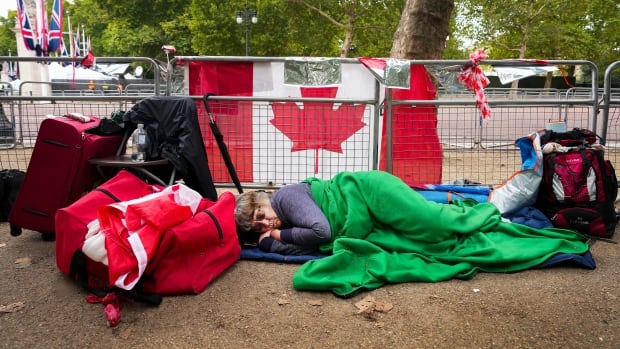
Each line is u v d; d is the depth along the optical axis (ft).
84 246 9.10
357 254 10.68
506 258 10.59
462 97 17.20
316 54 82.58
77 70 71.67
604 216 12.83
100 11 127.44
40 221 12.42
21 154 24.09
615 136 20.67
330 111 16.65
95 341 7.88
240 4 86.02
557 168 13.05
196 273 9.70
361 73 16.47
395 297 9.44
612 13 87.61
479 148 20.90
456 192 15.16
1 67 91.30
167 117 12.65
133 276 8.88
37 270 10.86
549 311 8.82
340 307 9.05
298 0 71.61
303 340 7.89
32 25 54.39
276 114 16.55
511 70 15.52
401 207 11.12
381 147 16.63
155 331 8.18
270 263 11.38
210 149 16.72
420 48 23.84
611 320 8.48
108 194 10.51
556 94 29.37
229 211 10.93
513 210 13.33
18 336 8.01
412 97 16.38
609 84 15.87
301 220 11.27
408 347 7.68
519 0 75.61
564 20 82.23
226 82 16.26
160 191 11.43
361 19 73.92
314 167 16.99
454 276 10.30
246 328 8.27
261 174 16.99
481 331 8.14
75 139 12.08
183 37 107.34
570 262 10.91
